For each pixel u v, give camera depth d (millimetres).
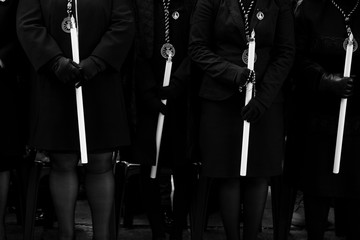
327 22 3389
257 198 3449
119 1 3293
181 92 3486
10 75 3393
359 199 3484
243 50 3312
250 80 3188
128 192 4207
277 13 3346
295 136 3576
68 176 3303
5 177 3471
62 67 3033
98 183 3338
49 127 3184
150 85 3477
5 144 3334
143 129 3539
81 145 3113
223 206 3465
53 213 4160
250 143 3338
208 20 3361
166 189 4258
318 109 3457
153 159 3539
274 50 3389
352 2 3385
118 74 3334
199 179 3580
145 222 4379
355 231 3551
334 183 3420
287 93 3598
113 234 3570
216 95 3326
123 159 3674
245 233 3494
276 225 3691
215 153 3350
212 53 3314
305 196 3568
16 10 3334
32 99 3314
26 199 3570
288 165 3617
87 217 4453
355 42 3332
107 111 3250
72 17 3139
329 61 3416
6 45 3338
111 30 3219
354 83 3387
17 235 3969
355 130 3402
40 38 3117
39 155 3742
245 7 3334
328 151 3424
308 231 3559
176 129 3600
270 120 3373
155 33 3512
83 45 3199
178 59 3539
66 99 3191
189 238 4051
